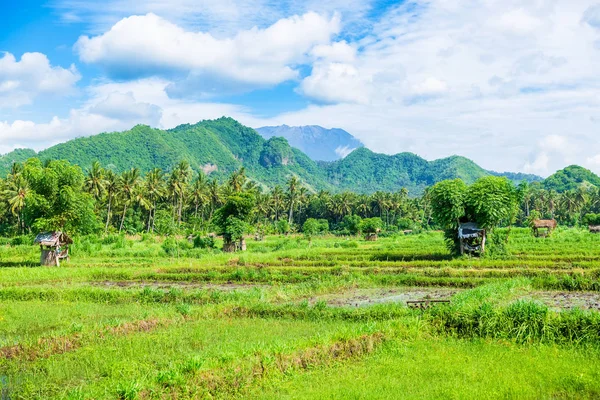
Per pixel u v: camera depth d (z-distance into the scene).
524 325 17.73
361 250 57.41
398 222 135.62
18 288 31.94
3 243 83.94
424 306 23.95
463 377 13.79
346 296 29.83
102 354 17.05
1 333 21.23
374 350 16.98
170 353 17.20
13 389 14.40
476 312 19.02
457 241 46.16
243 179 132.75
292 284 34.25
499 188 44.56
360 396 12.52
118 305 28.16
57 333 19.55
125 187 106.88
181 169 123.81
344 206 159.38
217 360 14.80
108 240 76.94
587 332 16.89
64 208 51.50
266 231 130.25
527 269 35.06
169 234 70.50
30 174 51.72
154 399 12.74
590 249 49.59
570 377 13.27
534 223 81.12
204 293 29.39
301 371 15.09
